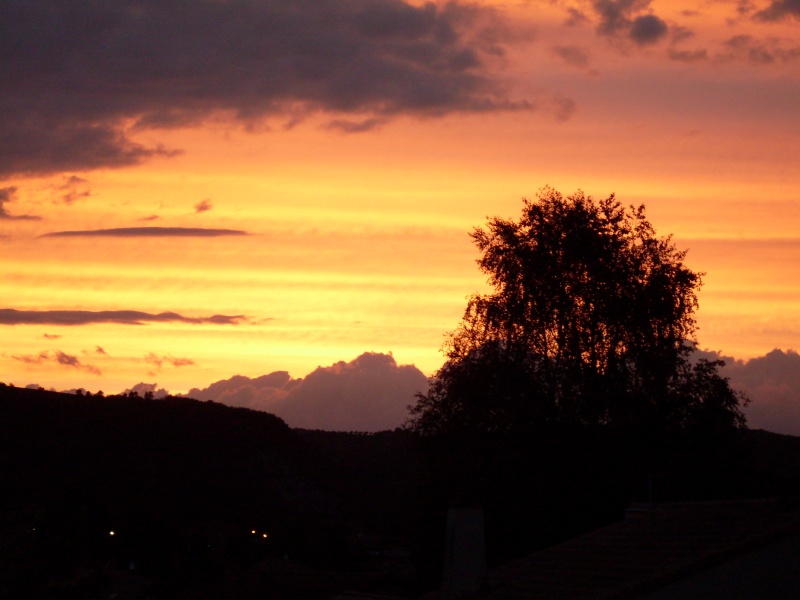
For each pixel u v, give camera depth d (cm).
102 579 5056
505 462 3306
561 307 3634
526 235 3788
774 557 1345
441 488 3375
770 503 1622
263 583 3747
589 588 1484
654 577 1358
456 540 1781
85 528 5031
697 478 3562
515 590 1631
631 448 3434
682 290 3734
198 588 3906
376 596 2328
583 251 3672
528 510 3269
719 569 1351
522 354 3522
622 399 3494
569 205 3819
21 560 4788
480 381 3409
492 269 3788
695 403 3606
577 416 3453
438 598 1781
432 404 3528
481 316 3734
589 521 3297
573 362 3603
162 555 6212
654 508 1919
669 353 3597
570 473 3334
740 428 3712
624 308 3625
